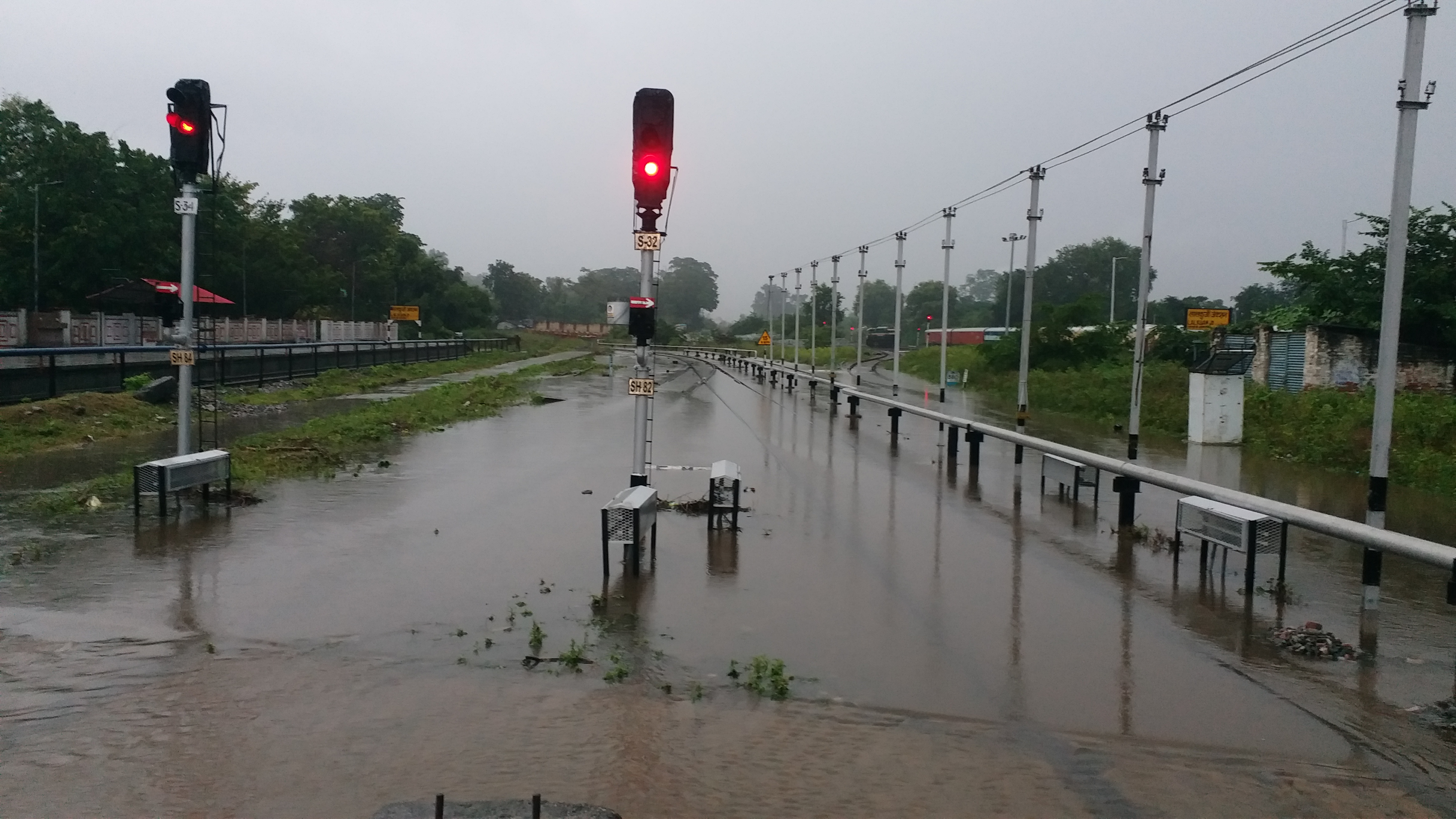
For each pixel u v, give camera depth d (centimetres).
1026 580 1015
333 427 2134
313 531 1159
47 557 1006
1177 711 672
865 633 830
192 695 662
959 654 782
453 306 9144
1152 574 1045
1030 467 1864
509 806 502
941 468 1839
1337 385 2681
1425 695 705
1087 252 10469
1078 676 738
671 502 1395
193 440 1975
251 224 6125
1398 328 902
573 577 983
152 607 848
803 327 12181
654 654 762
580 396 3547
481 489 1489
